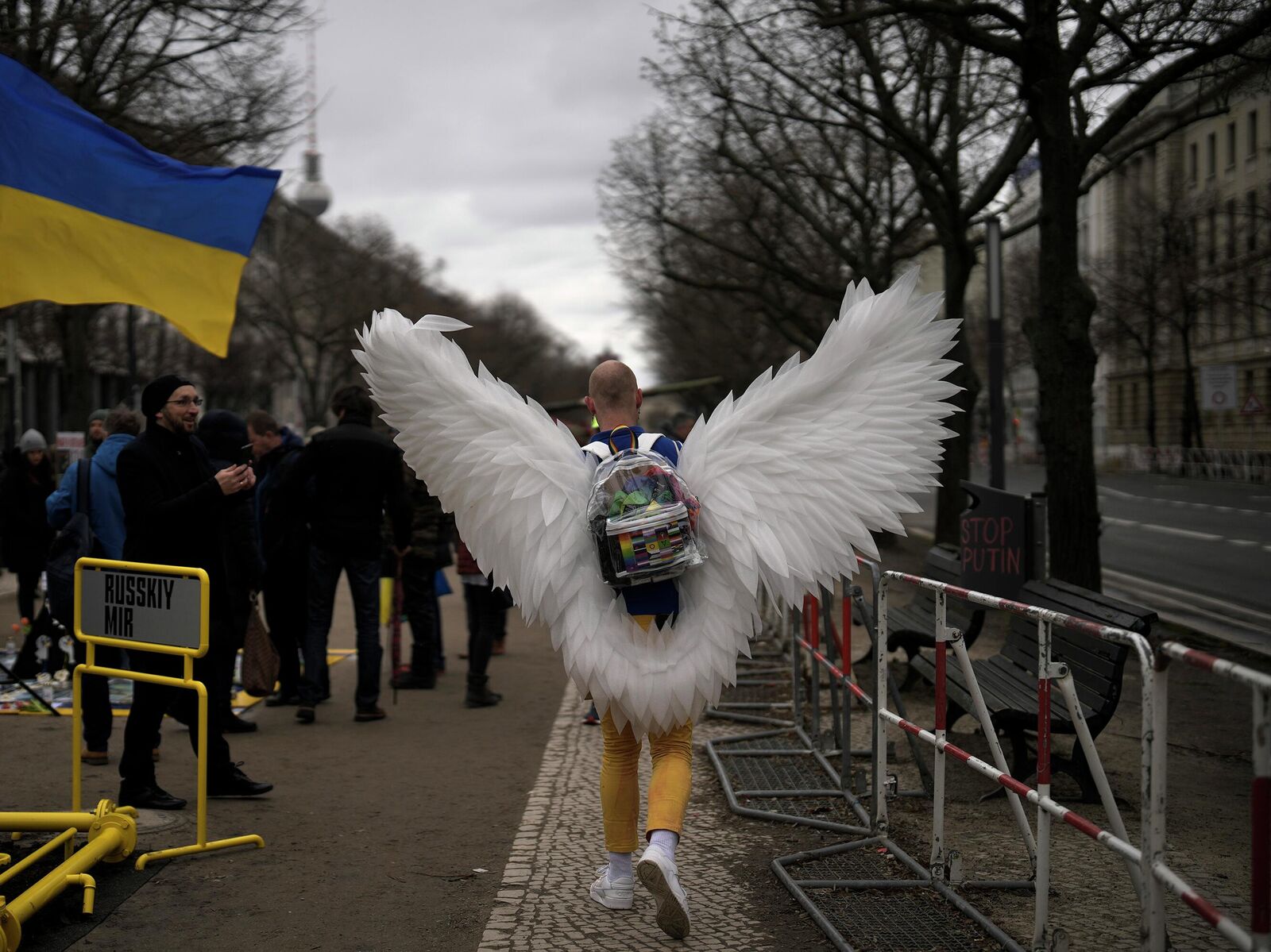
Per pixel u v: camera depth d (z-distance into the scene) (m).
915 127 18.98
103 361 39.84
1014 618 7.35
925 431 4.37
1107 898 4.59
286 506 8.41
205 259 6.91
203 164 18.38
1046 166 12.23
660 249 25.30
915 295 4.37
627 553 4.09
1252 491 39.47
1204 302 45.44
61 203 6.71
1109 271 48.41
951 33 11.95
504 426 4.35
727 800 6.11
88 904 4.46
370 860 5.18
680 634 4.27
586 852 5.29
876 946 4.13
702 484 4.32
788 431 4.36
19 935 4.04
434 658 10.05
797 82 17.14
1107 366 67.88
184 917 4.50
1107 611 5.88
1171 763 6.76
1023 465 72.31
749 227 22.72
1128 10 11.74
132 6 16.36
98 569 5.55
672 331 46.06
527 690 9.51
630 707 4.21
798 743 7.41
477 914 4.54
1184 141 49.75
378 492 8.27
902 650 10.47
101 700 6.77
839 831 5.57
